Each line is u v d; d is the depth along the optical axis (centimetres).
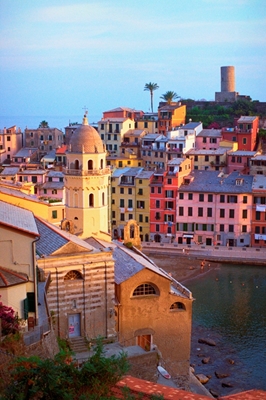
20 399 2855
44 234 6303
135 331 6388
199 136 17362
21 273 4481
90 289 5931
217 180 14012
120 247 7531
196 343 8369
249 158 15312
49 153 18488
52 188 14162
